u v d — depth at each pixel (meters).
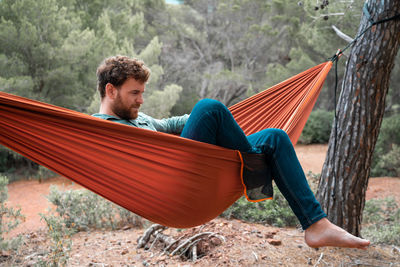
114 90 2.03
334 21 8.35
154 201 1.89
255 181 1.89
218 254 3.54
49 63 10.05
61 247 3.49
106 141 1.63
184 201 1.88
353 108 3.95
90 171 1.75
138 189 1.83
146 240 4.12
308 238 1.87
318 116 15.07
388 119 10.74
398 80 14.38
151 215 1.99
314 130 14.80
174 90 10.57
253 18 17.30
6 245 4.00
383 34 3.72
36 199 7.71
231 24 17.92
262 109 3.08
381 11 3.69
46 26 9.73
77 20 10.45
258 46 17.75
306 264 3.45
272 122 3.02
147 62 11.10
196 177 1.80
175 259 3.63
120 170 1.75
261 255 3.52
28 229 5.38
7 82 8.66
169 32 17.67
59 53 9.68
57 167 1.74
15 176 10.13
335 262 3.54
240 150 1.90
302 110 2.88
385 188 7.68
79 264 3.63
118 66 2.00
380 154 9.55
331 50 10.99
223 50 18.78
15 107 1.46
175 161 1.73
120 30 12.38
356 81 3.92
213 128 1.85
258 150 1.92
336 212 4.11
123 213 5.29
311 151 13.07
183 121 2.54
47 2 9.52
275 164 1.89
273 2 16.88
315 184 5.93
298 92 3.05
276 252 3.62
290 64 15.05
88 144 1.64
